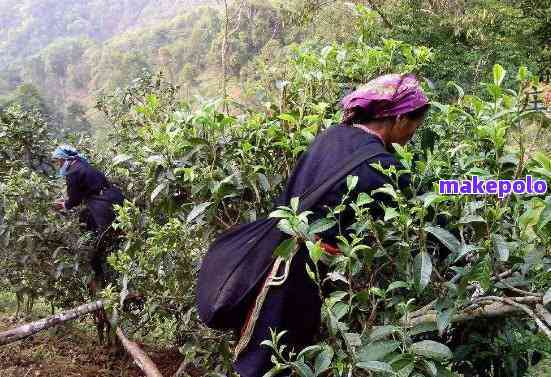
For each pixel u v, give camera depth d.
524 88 1.79
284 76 2.98
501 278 1.70
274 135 2.46
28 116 5.21
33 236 4.27
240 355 1.89
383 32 11.96
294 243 1.67
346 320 1.96
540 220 1.45
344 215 1.80
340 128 2.02
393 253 1.83
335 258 1.70
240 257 1.96
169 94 5.00
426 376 1.63
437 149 2.31
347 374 1.70
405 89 1.94
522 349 2.09
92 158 5.49
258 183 2.42
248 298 1.91
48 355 4.26
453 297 1.71
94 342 4.62
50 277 4.47
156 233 2.68
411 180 1.87
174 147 2.39
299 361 1.63
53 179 5.29
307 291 1.86
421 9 12.64
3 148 5.07
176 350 4.51
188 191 2.51
